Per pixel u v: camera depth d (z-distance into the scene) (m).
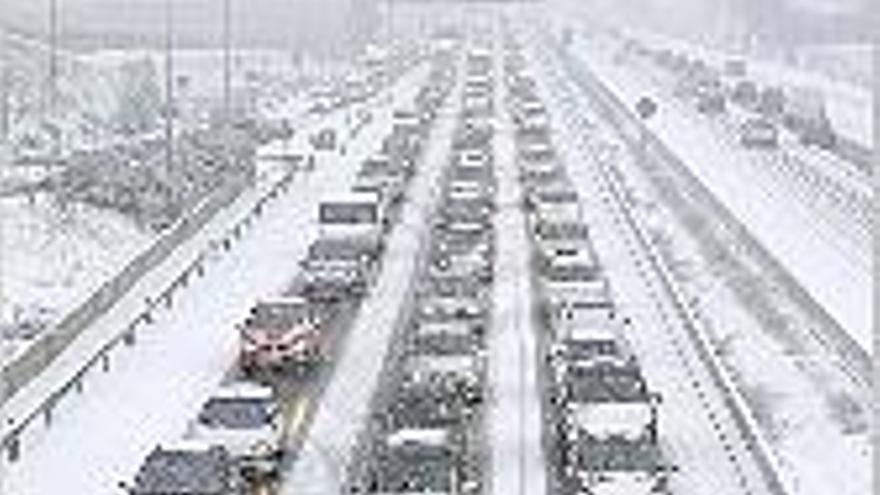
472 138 105.06
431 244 70.56
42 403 43.25
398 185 82.19
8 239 68.75
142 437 42.88
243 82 147.50
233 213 75.69
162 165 87.12
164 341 52.97
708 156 103.44
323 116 121.56
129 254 71.06
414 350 47.75
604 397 42.22
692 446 43.00
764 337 56.59
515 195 85.94
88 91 123.56
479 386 46.28
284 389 47.72
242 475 39.44
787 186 92.12
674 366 51.25
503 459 41.81
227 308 57.94
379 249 67.25
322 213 66.25
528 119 114.81
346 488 39.06
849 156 104.81
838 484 41.06
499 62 169.50
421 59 177.38
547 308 56.97
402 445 39.06
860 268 69.56
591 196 85.75
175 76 140.88
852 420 46.22
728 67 168.50
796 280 63.53
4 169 84.62
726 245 73.69
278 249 69.00
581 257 61.47
